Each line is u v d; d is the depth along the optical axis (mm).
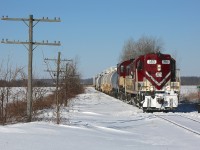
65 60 28500
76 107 33875
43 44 18844
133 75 31453
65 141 12812
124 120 22078
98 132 16031
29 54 18688
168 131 17031
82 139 13555
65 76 32656
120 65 42000
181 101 42500
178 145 13234
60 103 28266
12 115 18906
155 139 14773
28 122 17625
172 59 29172
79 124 18516
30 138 12812
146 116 23984
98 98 52062
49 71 23188
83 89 78562
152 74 28328
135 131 17266
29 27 18656
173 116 23781
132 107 31859
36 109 23562
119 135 15641
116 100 45281
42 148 11234
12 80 18203
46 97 34469
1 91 17703
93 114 26156
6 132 13859
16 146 11242
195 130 16984
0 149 10695
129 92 35031
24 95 21906
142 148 12359
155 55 28547
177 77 29094
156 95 26953
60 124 17516
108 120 22109
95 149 11719
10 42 18422
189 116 23938
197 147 12773
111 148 12070
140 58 29125
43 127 15727
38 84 27969
